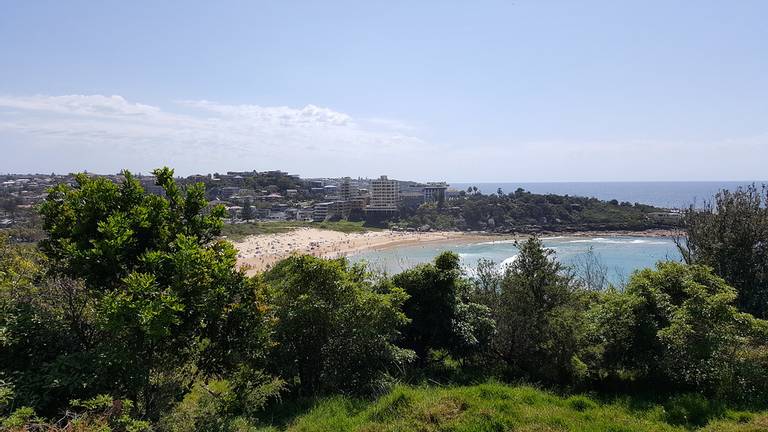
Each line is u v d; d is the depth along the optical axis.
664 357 8.45
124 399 5.93
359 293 9.42
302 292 9.04
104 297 5.81
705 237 12.71
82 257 6.32
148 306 5.62
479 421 6.80
